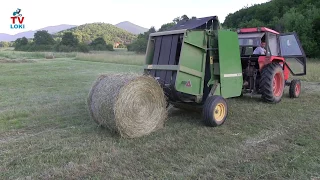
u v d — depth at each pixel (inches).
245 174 116.7
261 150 142.8
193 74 182.7
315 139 158.6
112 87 158.4
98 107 163.6
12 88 344.8
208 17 198.1
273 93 247.3
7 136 161.9
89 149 140.6
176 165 123.6
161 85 182.2
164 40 189.5
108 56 1008.9
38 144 147.0
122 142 151.4
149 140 155.9
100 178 112.3
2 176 113.1
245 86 255.6
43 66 695.1
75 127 177.8
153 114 168.9
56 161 126.8
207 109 179.0
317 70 474.3
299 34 916.6
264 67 249.3
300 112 220.1
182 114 216.7
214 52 195.8
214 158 131.2
